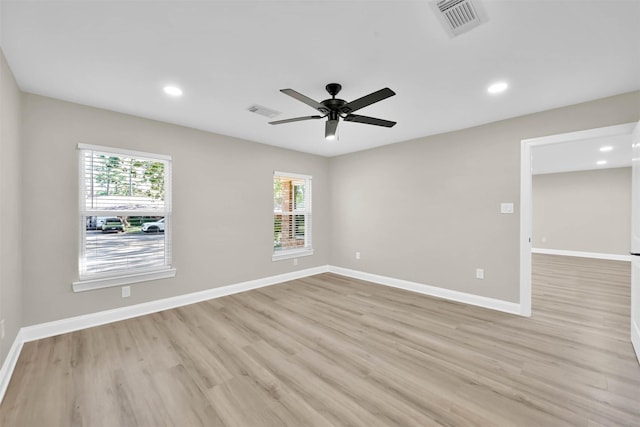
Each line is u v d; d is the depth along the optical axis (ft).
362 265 16.26
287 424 5.23
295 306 11.66
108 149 9.91
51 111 8.91
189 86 8.25
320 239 17.76
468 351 7.88
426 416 5.40
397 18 5.43
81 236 9.47
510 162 10.85
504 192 11.01
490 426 5.13
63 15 5.30
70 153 9.23
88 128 9.57
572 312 10.85
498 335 8.87
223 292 13.11
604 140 14.39
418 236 13.69
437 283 13.01
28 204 8.49
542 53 6.57
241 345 8.28
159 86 8.24
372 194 15.71
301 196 17.02
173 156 11.52
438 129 12.25
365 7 5.15
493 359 7.45
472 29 5.74
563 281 15.48
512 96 8.91
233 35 5.98
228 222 13.32
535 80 7.86
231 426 5.19
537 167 22.53
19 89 8.20
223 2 5.04
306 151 16.53
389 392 6.13
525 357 7.53
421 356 7.63
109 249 10.07
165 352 7.86
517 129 10.68
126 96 8.89
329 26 5.69
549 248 25.48
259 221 14.55
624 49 6.37
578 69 7.27
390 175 14.85
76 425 5.23
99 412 5.55
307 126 11.87
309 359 7.49
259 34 5.95
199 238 12.33
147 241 10.96
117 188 10.24
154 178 11.12
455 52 6.56
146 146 10.81
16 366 7.12
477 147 11.73
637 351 7.42
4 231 6.66
